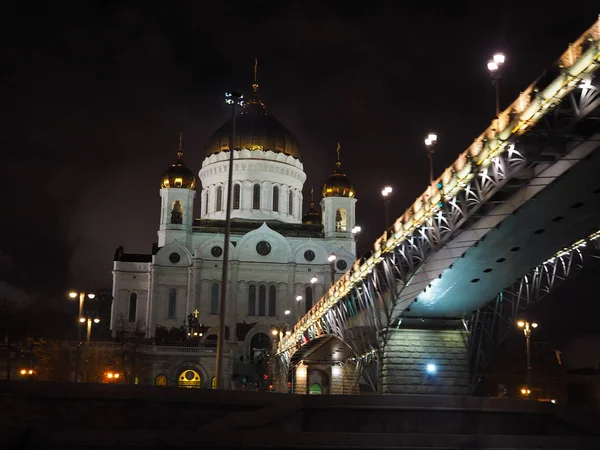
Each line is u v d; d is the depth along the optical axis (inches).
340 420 1423.5
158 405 1338.6
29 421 1284.4
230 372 4832.7
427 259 2133.4
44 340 3858.3
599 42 1255.5
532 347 4087.1
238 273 5467.5
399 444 1181.7
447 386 2517.2
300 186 6190.9
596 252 2187.5
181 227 5526.6
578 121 1400.1
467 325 2554.1
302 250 5575.8
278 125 6230.3
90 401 1315.2
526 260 2107.5
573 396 3922.2
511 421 1493.6
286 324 5305.1
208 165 6092.5
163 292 5369.1
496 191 1711.4
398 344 2532.0
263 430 1210.0
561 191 1669.5
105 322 5698.8
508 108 1572.3
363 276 2603.3
